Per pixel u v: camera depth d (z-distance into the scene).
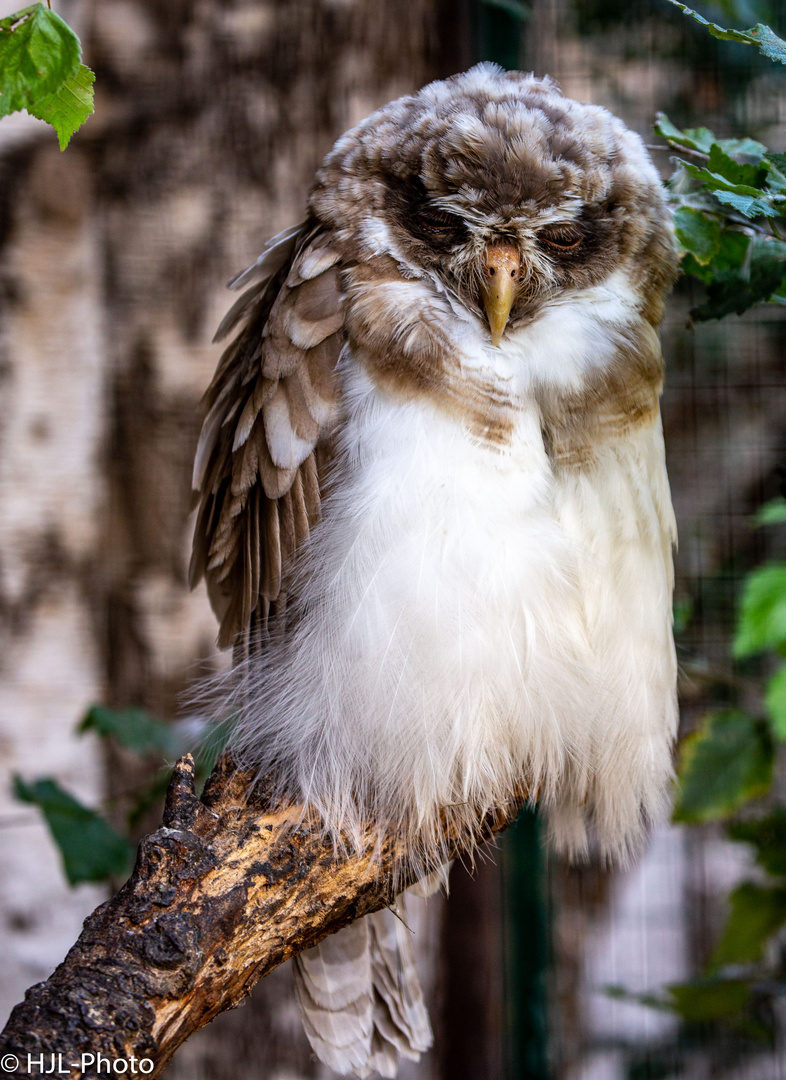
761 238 4.25
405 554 3.84
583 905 8.61
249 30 7.33
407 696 3.95
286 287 4.32
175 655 7.37
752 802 7.86
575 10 7.78
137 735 5.79
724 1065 8.35
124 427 7.48
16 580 7.45
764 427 7.95
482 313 4.03
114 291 7.52
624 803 4.58
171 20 7.37
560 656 4.03
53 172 7.48
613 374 4.10
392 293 4.08
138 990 3.07
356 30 7.24
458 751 4.02
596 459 4.08
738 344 7.96
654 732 4.46
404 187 4.21
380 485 3.88
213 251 7.41
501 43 6.96
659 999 7.08
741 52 7.77
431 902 6.85
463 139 4.11
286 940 3.62
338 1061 4.61
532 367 4.03
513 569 3.87
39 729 7.40
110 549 7.49
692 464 7.96
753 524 5.77
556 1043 7.04
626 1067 8.39
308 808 3.83
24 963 7.31
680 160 3.75
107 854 5.57
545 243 4.15
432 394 3.93
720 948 6.71
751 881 7.05
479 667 3.89
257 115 7.34
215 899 3.40
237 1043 6.85
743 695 7.55
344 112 7.26
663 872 8.62
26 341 7.52
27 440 7.50
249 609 4.46
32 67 2.92
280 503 4.27
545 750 4.20
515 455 3.91
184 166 7.41
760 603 5.33
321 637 4.09
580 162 4.17
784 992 7.17
